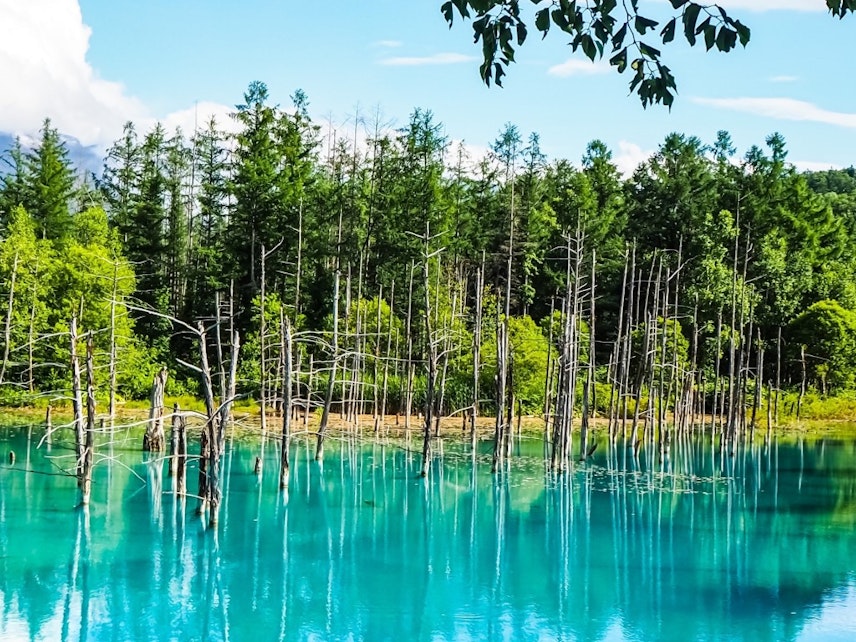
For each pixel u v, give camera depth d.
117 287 49.53
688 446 43.12
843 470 35.69
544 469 34.91
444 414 49.53
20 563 20.84
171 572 20.53
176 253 66.19
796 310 61.16
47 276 49.31
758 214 67.62
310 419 47.22
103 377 47.59
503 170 71.62
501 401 32.28
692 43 6.19
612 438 42.19
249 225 59.94
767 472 35.06
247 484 31.30
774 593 19.20
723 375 59.41
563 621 17.53
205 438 25.62
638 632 16.81
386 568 21.23
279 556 22.05
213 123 69.69
